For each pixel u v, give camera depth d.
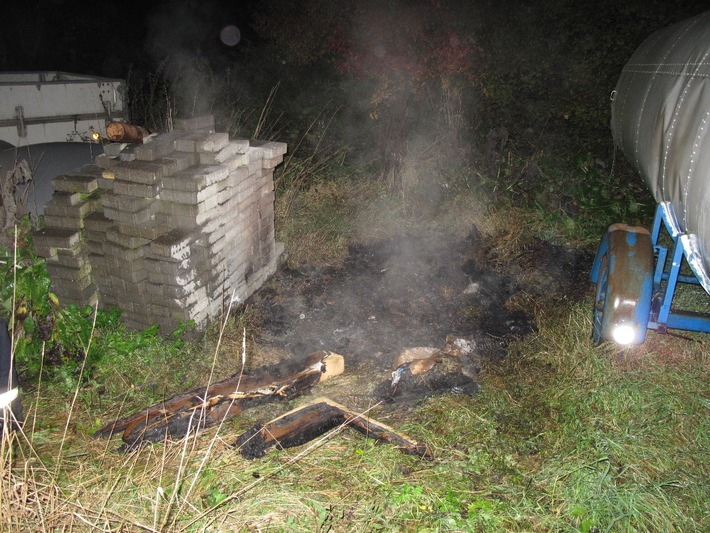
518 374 3.67
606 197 6.41
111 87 6.95
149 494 2.60
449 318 4.52
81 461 2.80
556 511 2.57
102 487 2.64
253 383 3.35
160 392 3.33
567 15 6.45
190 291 3.71
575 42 6.64
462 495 2.66
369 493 2.67
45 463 2.76
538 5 6.33
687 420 3.11
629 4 6.44
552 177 6.76
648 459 2.86
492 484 2.73
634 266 3.46
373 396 3.42
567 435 3.05
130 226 3.51
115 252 3.60
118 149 3.77
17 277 3.23
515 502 2.62
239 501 2.58
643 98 4.24
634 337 3.37
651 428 3.05
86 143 5.68
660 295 3.83
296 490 2.66
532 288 5.02
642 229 3.83
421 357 3.71
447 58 5.93
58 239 3.55
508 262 5.52
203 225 3.70
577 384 3.42
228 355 3.73
